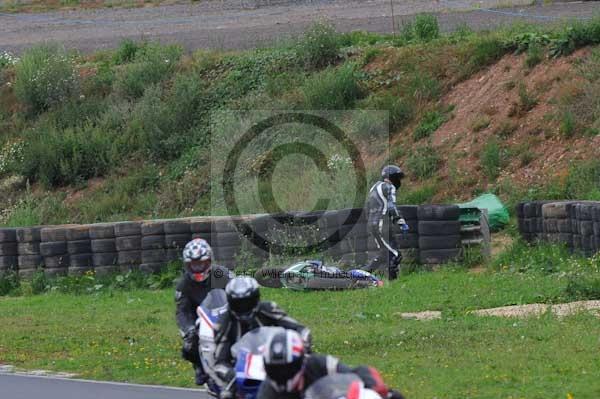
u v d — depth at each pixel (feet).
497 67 306.76
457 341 142.00
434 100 311.27
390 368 128.06
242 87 353.31
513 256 216.33
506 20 361.30
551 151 267.80
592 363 121.49
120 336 170.91
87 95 385.70
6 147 362.94
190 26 467.93
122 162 344.49
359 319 169.37
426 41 343.26
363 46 357.00
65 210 328.49
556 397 107.55
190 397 122.01
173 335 169.17
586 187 247.09
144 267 234.38
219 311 98.84
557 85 285.02
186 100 350.23
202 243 104.01
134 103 368.48
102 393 127.13
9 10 565.12
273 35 411.34
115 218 315.99
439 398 110.83
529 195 254.88
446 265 219.00
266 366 71.82
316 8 472.03
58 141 351.67
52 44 413.39
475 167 276.21
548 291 181.27
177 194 317.83
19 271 246.68
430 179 281.74
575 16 347.36
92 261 239.71
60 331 179.73
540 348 131.85
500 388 113.60
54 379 139.44
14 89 393.09
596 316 154.10
